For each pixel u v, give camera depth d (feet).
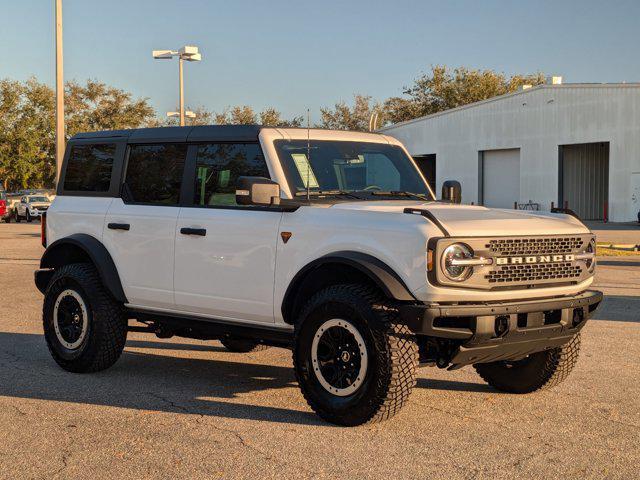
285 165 20.40
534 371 20.89
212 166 21.63
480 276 17.21
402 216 17.63
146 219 22.52
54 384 22.50
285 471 15.21
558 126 148.36
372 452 16.34
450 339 17.83
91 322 23.36
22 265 60.18
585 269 19.15
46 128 246.88
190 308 21.62
